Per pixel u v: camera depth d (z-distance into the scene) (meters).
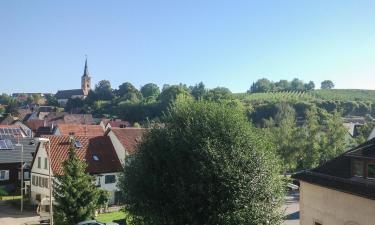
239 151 21.97
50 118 132.25
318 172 24.98
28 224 40.09
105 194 44.53
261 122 101.12
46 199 42.69
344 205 21.83
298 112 122.56
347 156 23.42
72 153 35.53
